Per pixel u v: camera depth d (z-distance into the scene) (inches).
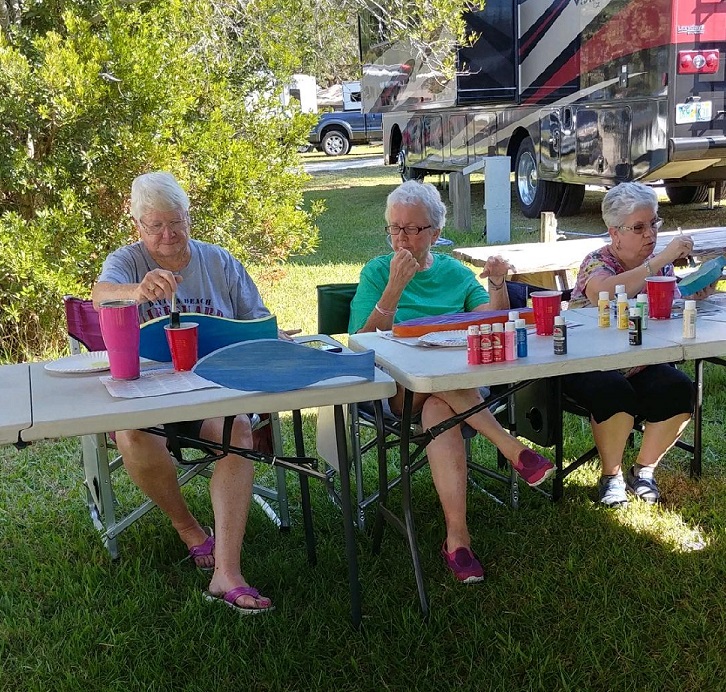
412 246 122.0
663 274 124.0
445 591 104.2
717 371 183.0
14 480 144.9
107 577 110.5
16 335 195.9
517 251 180.4
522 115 374.3
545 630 95.9
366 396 84.6
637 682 86.7
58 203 195.0
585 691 85.2
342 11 264.1
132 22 200.7
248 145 223.9
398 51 383.6
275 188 240.2
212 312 114.3
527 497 128.3
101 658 94.1
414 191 121.6
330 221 420.2
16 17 206.1
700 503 124.0
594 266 126.0
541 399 113.0
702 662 89.0
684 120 283.7
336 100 936.9
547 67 355.6
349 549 95.3
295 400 82.5
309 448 152.9
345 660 92.0
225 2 237.9
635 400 117.7
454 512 105.8
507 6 362.0
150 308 111.0
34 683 89.8
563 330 91.8
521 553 112.4
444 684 87.7
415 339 100.6
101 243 197.3
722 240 182.7
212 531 119.1
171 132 206.1
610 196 125.0
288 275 287.1
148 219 108.1
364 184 593.3
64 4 205.9
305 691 87.9
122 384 87.4
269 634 96.3
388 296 113.7
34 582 109.7
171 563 114.7
